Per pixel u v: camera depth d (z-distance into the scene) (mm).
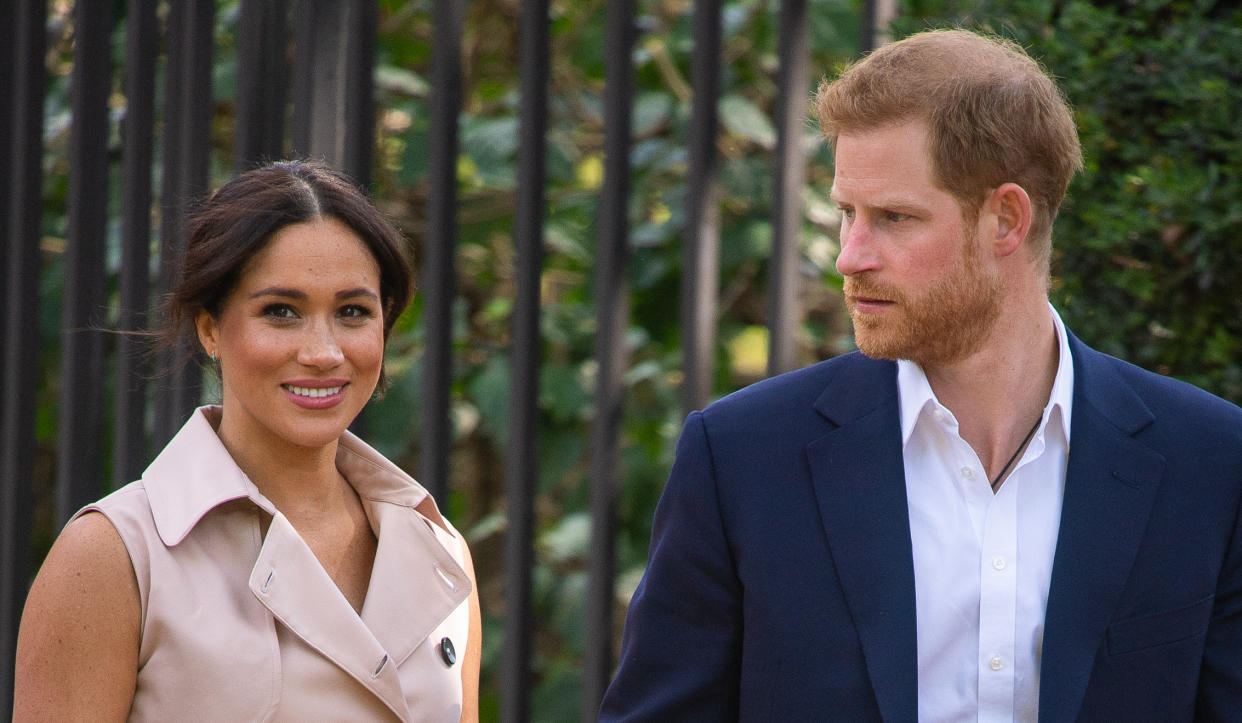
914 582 6332
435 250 10344
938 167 6145
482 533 15383
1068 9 8570
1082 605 6250
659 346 15609
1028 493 6520
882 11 8984
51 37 16188
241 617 6336
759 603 6438
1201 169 8266
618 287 9844
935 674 6340
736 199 14945
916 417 6488
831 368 6832
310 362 6453
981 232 6270
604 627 9961
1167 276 8375
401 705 6500
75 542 6219
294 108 10891
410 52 16828
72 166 12102
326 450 6840
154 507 6414
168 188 11680
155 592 6211
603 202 9852
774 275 9414
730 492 6602
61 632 6113
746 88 16172
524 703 10094
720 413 6797
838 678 6289
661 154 15344
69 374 12117
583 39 16297
